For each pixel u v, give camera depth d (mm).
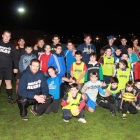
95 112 4750
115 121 4191
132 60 5965
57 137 3434
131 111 4582
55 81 4707
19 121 4102
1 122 4016
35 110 4371
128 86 4637
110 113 4680
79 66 5176
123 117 4344
